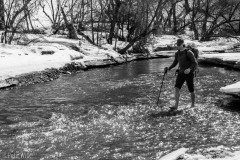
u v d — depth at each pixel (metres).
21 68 14.48
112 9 28.36
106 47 26.56
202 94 11.03
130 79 14.62
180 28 41.91
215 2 42.47
